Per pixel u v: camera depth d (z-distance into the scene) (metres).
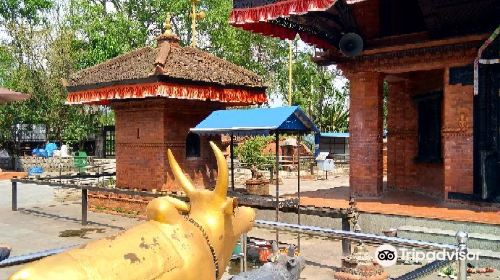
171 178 13.07
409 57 11.55
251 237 9.61
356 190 12.64
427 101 13.15
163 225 2.19
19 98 22.84
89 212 14.48
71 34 35.28
